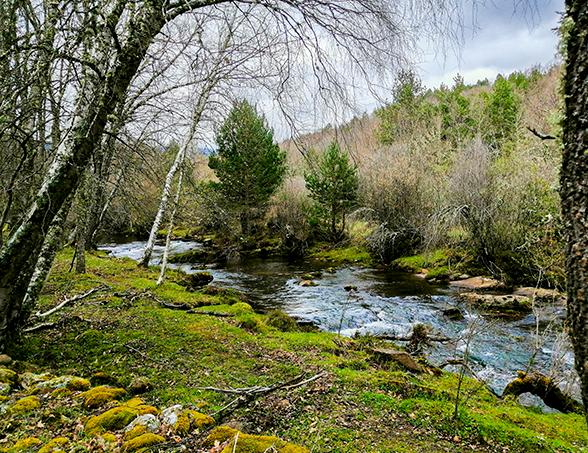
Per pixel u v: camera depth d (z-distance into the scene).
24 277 4.81
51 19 4.06
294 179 25.45
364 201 21.45
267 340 6.50
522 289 12.54
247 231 23.12
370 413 3.96
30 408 3.35
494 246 14.78
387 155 20.20
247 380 4.65
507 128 27.78
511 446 3.56
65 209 5.89
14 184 4.58
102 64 4.80
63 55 3.91
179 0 4.68
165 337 6.03
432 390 4.68
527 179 13.94
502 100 30.58
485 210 14.79
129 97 7.23
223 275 17.12
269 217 25.42
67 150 4.53
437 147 21.69
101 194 9.67
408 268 17.69
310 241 24.36
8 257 4.41
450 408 4.18
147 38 4.66
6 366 4.34
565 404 5.40
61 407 3.48
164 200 10.66
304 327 8.66
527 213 13.65
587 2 1.42
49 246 5.68
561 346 5.87
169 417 3.30
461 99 34.38
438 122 25.95
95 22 4.21
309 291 14.03
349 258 20.89
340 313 11.05
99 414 3.44
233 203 20.28
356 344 7.09
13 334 4.99
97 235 19.16
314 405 4.05
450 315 10.66
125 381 4.48
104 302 7.89
